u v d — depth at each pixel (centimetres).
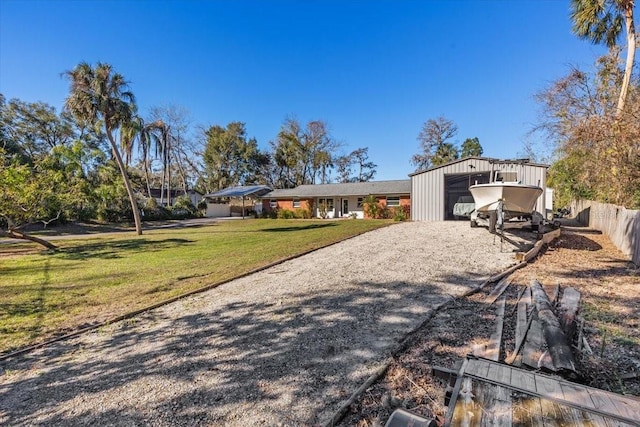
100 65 1434
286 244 1016
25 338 372
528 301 400
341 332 350
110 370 296
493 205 885
